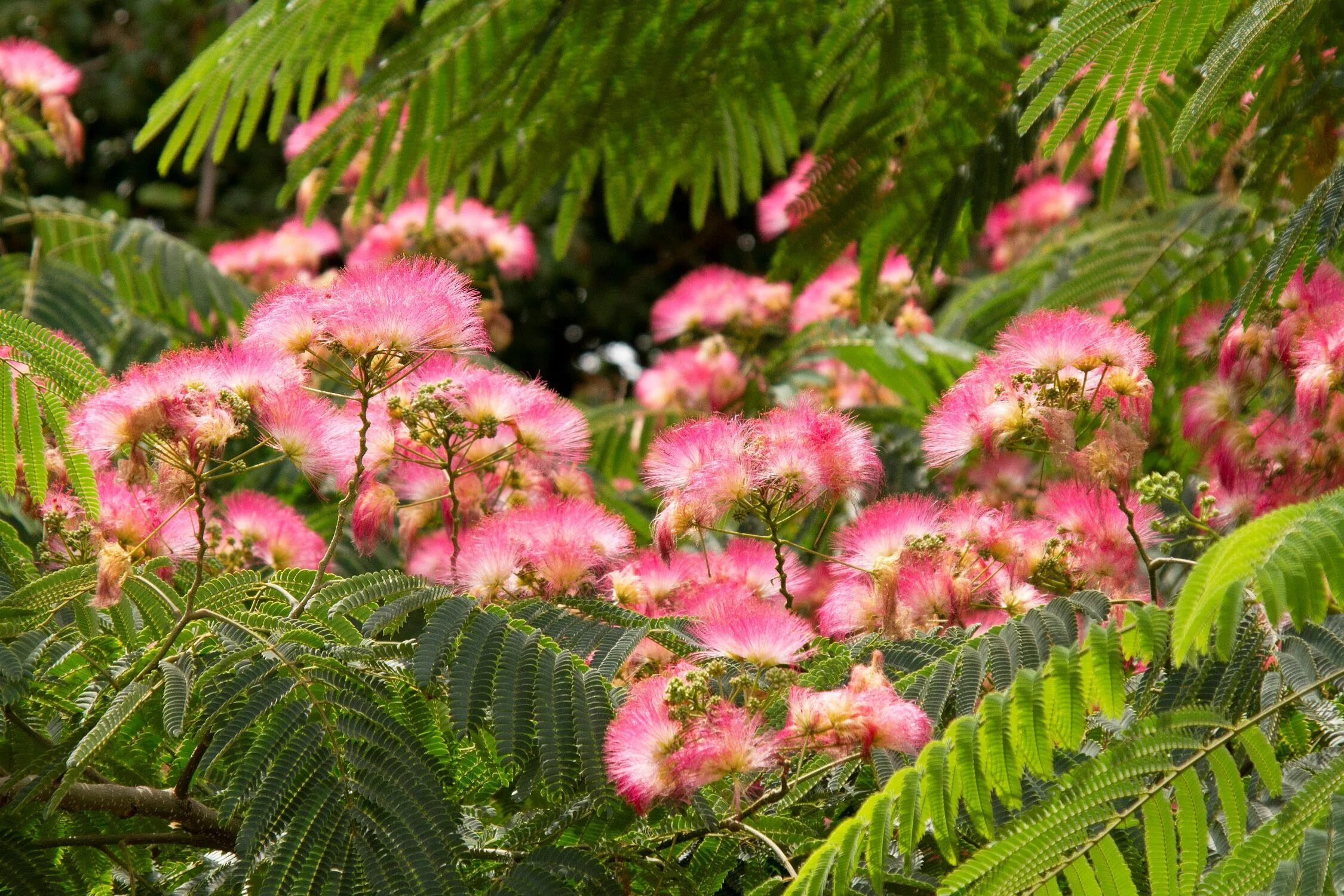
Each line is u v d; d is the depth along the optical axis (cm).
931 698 332
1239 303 402
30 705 367
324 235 892
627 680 368
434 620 340
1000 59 512
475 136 595
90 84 1266
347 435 399
